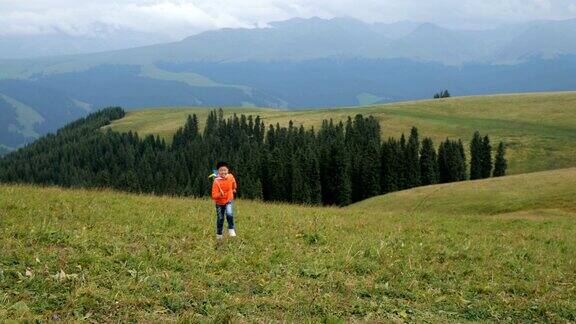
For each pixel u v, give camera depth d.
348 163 110.25
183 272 11.59
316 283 11.65
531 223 28.14
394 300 11.15
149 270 11.15
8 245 11.88
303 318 9.52
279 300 10.27
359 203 61.91
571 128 160.62
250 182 108.12
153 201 24.27
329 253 14.94
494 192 49.78
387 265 13.84
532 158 138.50
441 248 17.14
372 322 9.65
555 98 198.25
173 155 180.25
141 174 160.75
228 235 16.06
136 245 13.41
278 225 19.62
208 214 20.86
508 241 20.41
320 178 113.00
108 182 165.12
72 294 9.19
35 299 8.91
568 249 19.31
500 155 120.75
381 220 24.94
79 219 16.58
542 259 16.62
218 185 15.24
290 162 110.44
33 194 21.97
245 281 11.38
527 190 48.50
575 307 11.35
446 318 10.34
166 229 16.25
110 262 11.43
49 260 11.15
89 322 8.28
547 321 10.64
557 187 47.25
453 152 115.88
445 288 12.31
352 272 13.07
